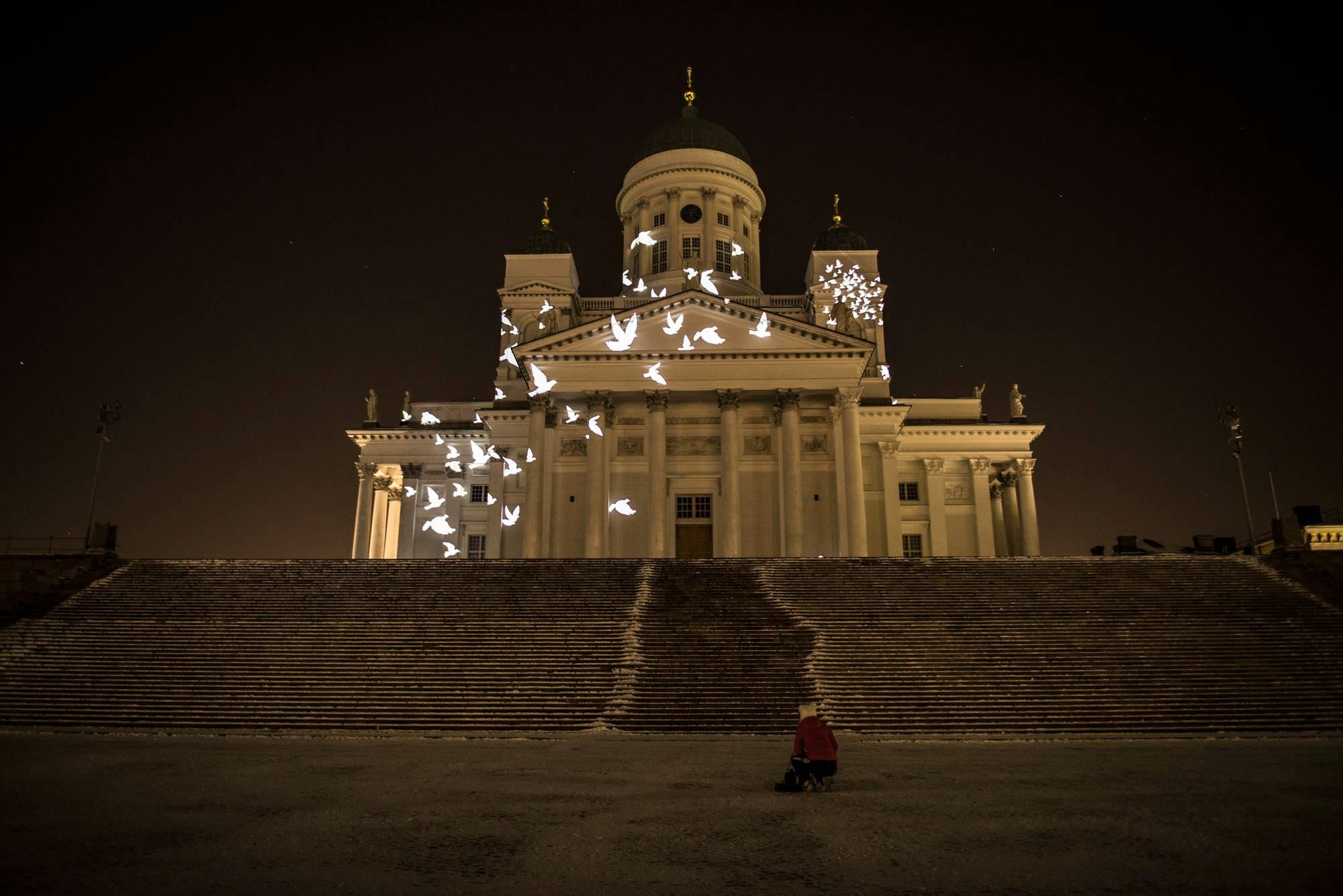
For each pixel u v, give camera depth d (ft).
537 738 76.54
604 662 92.68
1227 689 87.30
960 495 204.95
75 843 35.55
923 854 33.81
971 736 78.02
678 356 163.84
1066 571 118.93
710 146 236.02
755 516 162.61
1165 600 109.60
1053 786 50.67
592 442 161.48
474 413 220.23
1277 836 36.86
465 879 30.40
